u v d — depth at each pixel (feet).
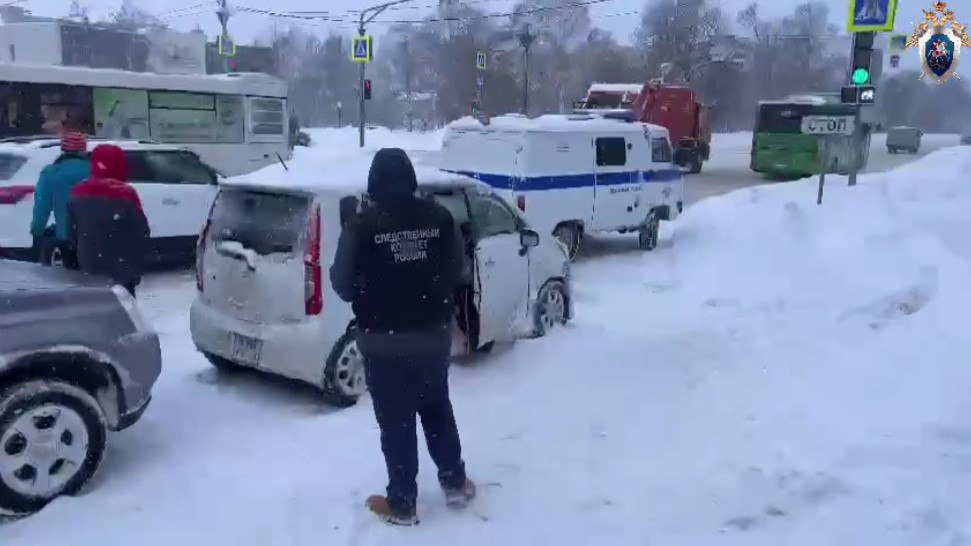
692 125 104.73
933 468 15.14
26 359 14.51
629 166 44.27
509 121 40.60
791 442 16.80
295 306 19.39
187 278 36.78
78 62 154.30
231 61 134.31
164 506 14.70
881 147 185.47
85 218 21.86
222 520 14.19
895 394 18.38
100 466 16.24
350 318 19.63
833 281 29.04
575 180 41.19
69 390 14.88
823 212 37.96
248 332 20.12
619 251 45.52
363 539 13.55
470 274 22.04
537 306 25.41
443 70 228.02
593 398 20.11
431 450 14.65
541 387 20.99
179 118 57.93
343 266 13.51
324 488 15.37
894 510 13.92
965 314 22.25
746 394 19.92
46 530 13.74
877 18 46.78
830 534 13.46
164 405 19.95
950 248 30.25
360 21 102.83
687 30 237.25
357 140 142.10
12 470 14.29
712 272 34.88
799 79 287.48
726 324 26.68
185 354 24.30
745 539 13.47
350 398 19.98
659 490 15.25
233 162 61.41
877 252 30.86
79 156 25.17
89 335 15.35
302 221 19.31
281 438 17.95
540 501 14.93
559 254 26.71
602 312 29.37
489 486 15.52
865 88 49.24
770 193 47.80
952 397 17.53
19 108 50.57
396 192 13.61
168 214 36.17
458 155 41.65
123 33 160.97
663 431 17.99
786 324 25.72
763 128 97.86
